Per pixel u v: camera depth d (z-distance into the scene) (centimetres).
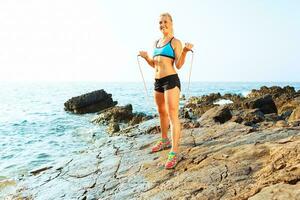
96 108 2841
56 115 2552
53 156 1080
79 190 491
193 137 628
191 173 441
